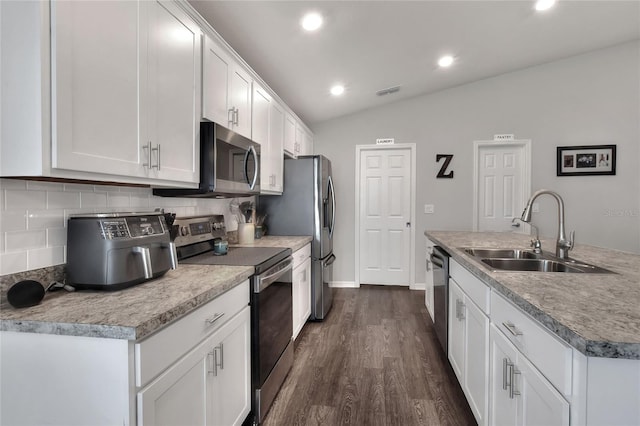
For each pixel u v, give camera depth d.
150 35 1.29
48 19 0.90
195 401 1.14
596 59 3.94
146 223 1.30
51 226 1.19
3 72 0.93
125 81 1.17
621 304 0.98
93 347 0.86
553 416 0.88
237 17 2.04
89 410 0.86
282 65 2.80
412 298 3.97
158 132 1.35
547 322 0.89
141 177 1.26
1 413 0.92
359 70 3.15
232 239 2.65
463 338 1.84
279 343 2.01
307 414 1.79
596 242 4.00
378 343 2.69
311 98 3.66
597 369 0.77
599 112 3.96
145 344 0.88
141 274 1.23
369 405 1.87
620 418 0.76
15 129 0.92
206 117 1.70
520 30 3.00
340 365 2.33
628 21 3.21
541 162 4.09
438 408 1.84
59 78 0.92
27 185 1.12
